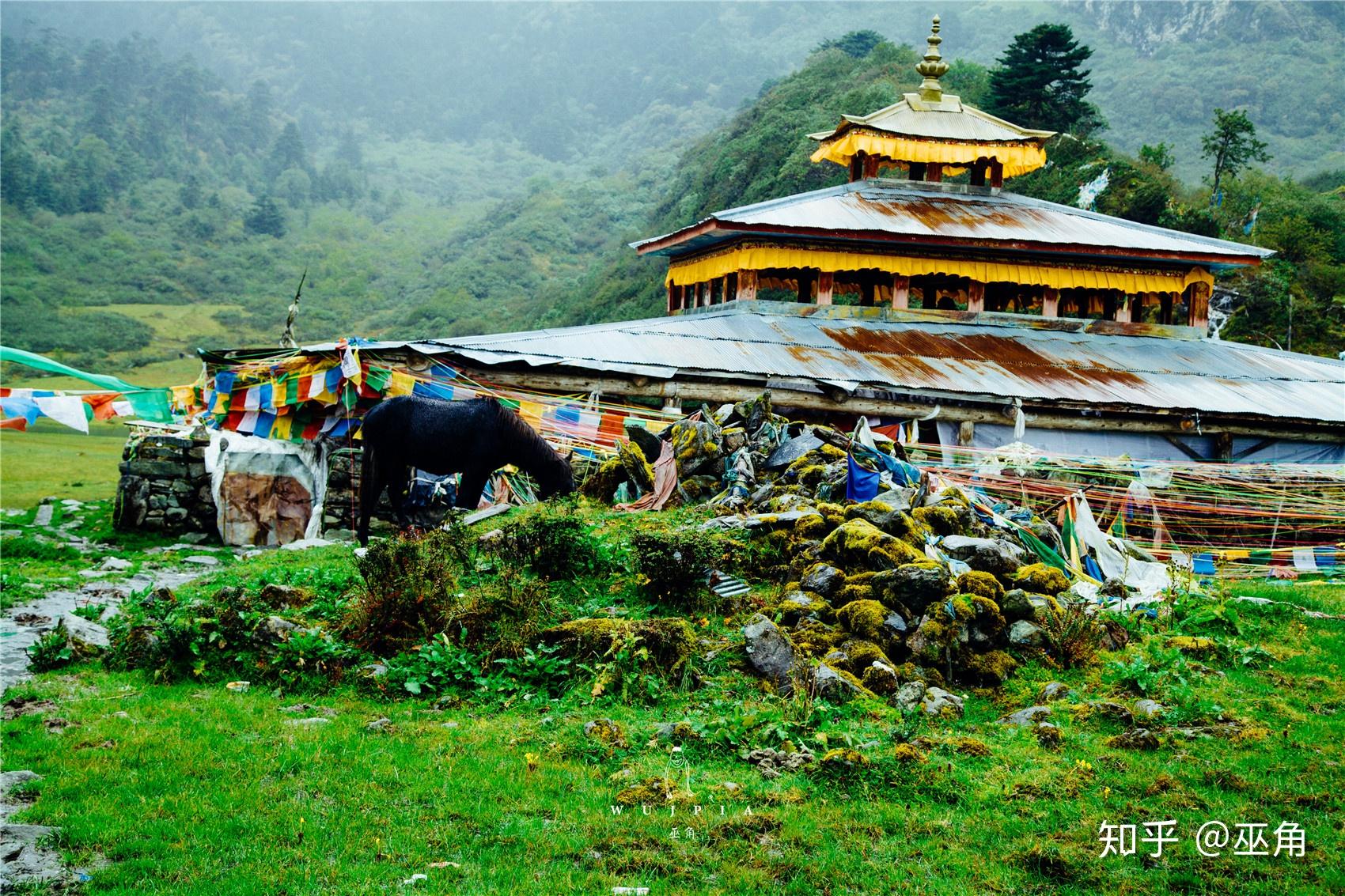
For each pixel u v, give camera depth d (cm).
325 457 2175
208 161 18588
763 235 2520
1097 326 2769
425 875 683
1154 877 727
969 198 2934
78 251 13700
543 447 1625
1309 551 1884
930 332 2605
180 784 798
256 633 1081
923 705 982
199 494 2288
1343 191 7812
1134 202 5781
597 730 902
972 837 773
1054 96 6944
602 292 8550
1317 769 883
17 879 661
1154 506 1898
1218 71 15062
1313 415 2386
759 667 1023
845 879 709
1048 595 1169
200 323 12281
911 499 1373
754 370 2134
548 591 1188
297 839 724
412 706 980
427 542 1208
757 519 1302
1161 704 1013
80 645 1127
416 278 14125
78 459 4431
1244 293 5316
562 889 677
